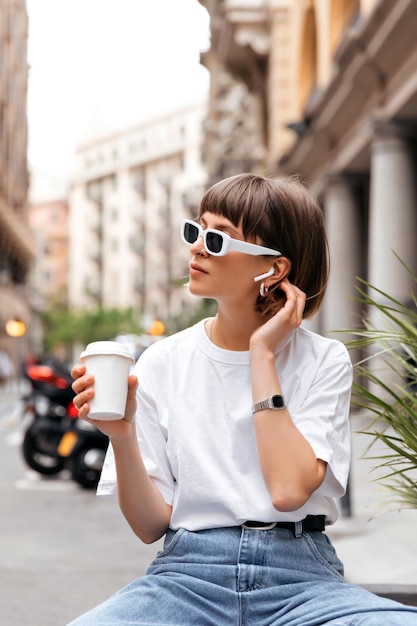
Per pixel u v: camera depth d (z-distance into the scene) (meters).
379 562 5.32
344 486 2.23
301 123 21.30
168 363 2.38
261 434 2.16
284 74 27.69
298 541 2.21
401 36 13.76
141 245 101.56
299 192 2.36
